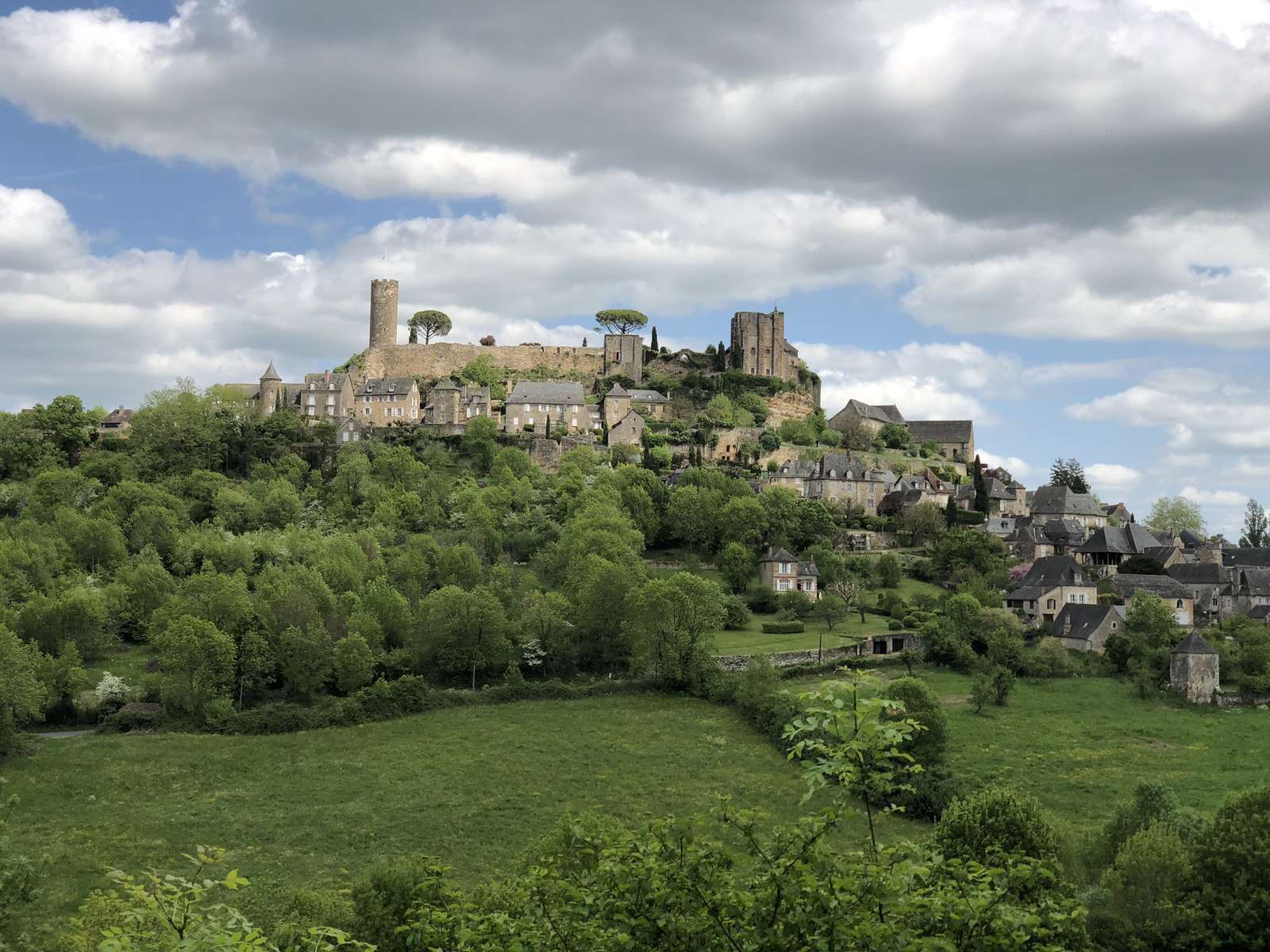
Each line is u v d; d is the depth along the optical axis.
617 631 123.12
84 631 116.94
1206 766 95.25
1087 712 111.81
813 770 25.94
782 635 134.62
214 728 101.69
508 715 108.56
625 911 26.98
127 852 77.38
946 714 101.25
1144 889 57.94
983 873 28.23
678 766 95.75
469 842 80.62
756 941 25.12
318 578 123.00
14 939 45.22
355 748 99.19
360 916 55.94
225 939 24.47
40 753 94.56
